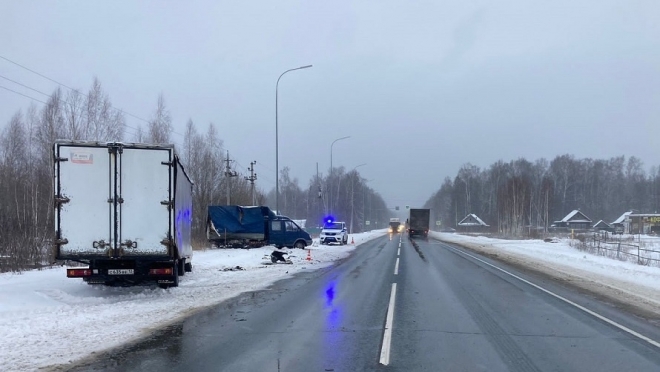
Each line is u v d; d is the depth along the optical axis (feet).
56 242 37.93
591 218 368.27
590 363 21.77
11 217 63.87
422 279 53.62
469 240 178.50
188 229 53.11
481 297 40.57
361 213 370.32
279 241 106.93
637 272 59.26
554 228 305.32
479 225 354.33
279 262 75.41
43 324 29.30
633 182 383.04
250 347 24.40
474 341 25.58
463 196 412.77
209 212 103.65
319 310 34.65
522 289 45.57
